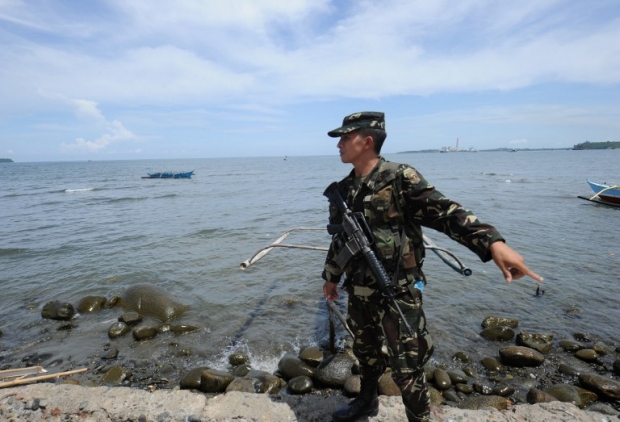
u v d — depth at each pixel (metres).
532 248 11.57
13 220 20.19
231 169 98.81
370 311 2.22
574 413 2.61
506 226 15.01
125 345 6.35
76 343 6.46
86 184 50.06
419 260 2.11
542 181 38.41
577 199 23.33
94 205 26.69
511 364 5.36
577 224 15.31
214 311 7.62
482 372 5.23
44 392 3.08
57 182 55.66
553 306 7.34
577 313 7.01
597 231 13.94
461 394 4.65
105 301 8.06
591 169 59.91
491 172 56.62
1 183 54.22
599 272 9.24
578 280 8.71
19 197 33.31
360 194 2.12
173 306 7.60
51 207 25.91
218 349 6.13
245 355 5.77
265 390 4.78
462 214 1.78
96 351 6.16
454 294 7.98
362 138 2.12
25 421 2.87
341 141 2.20
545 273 9.23
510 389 4.68
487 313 7.09
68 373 4.70
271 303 7.90
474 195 26.30
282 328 6.75
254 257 5.91
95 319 7.42
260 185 43.34
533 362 5.29
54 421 2.86
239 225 17.34
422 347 2.09
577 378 5.00
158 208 24.48
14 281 9.88
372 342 2.41
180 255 12.05
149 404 2.90
